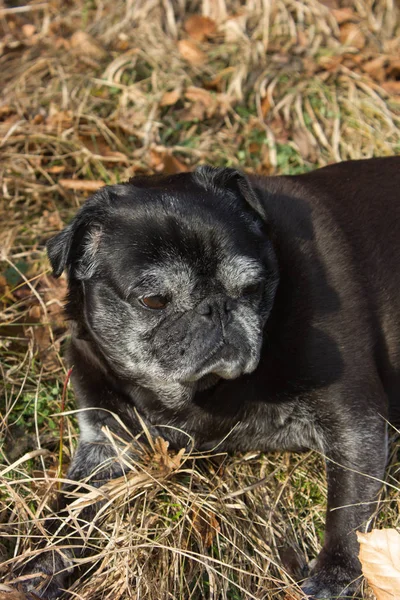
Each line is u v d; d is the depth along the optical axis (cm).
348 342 101
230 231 97
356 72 149
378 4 164
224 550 100
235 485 105
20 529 101
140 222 97
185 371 97
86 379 106
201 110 140
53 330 117
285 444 106
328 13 159
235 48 151
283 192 106
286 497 105
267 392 102
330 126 142
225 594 97
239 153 137
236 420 104
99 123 138
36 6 168
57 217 129
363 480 100
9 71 154
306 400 102
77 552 101
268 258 100
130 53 149
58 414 106
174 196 98
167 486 103
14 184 132
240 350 97
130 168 133
